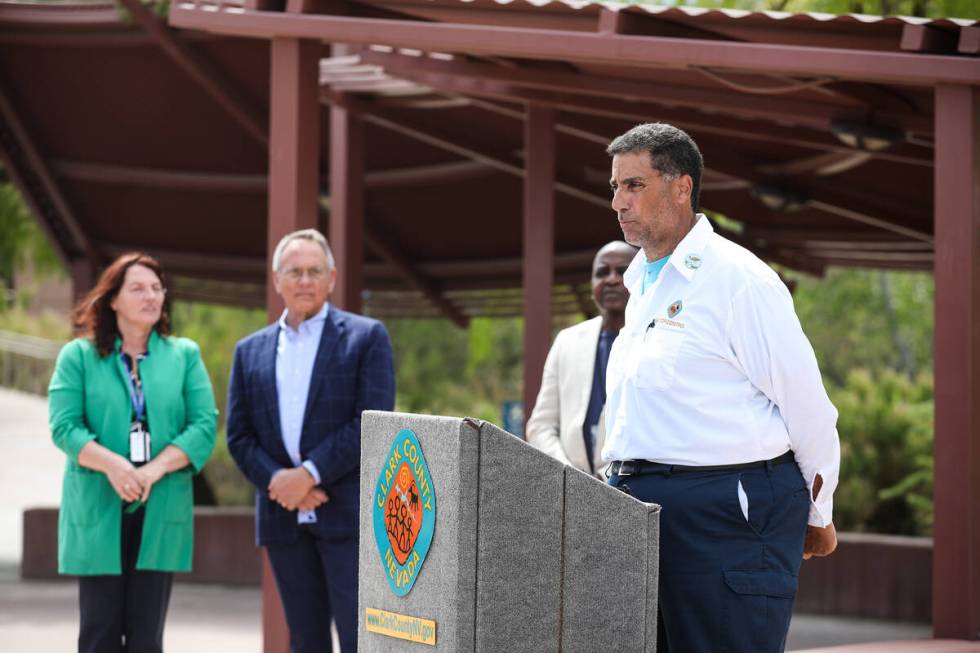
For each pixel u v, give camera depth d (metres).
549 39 7.68
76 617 11.64
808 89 8.49
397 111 13.63
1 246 23.67
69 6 14.18
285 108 8.25
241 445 6.86
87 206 18.73
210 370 19.20
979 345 6.82
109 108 16.12
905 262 18.16
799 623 12.92
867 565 13.17
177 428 6.96
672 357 4.45
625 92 9.59
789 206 13.53
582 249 18.14
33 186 18.53
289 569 6.82
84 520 6.70
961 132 6.87
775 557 4.41
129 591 6.84
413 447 4.00
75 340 6.96
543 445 6.79
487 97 11.63
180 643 10.73
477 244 18.67
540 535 3.85
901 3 13.84
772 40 7.48
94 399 6.83
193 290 21.56
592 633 3.92
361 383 6.77
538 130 11.42
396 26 7.94
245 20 8.22
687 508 4.40
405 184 16.91
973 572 6.73
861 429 15.88
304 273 6.80
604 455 4.74
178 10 8.41
